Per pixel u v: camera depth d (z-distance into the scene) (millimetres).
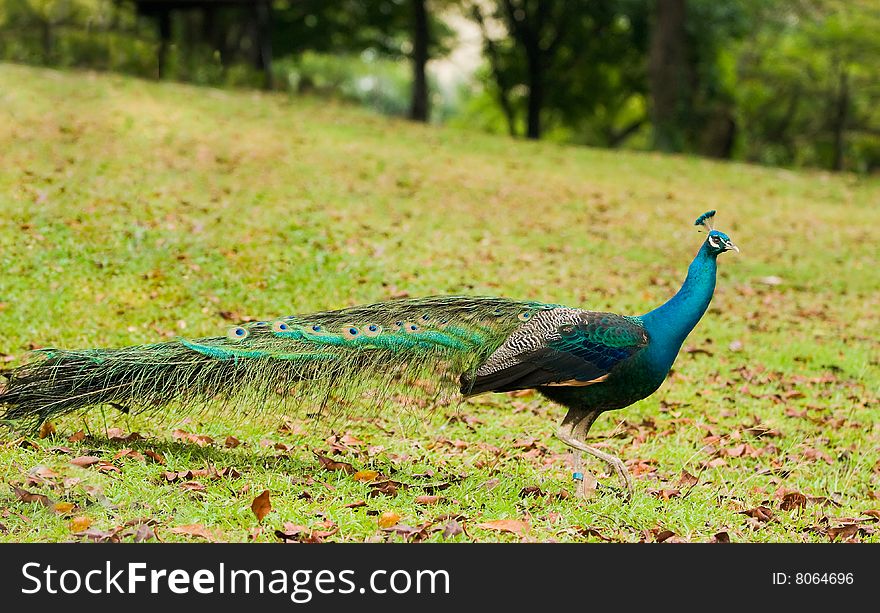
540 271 12391
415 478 6051
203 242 11414
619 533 5457
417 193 16188
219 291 10000
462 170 18844
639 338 5719
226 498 5430
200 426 6562
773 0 37438
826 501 6258
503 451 6801
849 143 45125
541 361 5672
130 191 13250
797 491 6289
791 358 9812
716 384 8844
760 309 11805
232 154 16875
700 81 33375
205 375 5680
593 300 11406
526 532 5328
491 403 7906
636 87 40906
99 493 5297
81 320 8797
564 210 16516
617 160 22781
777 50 41719
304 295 10242
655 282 12617
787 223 17531
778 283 13203
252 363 5711
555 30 38562
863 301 12672
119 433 6207
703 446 7277
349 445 6609
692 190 19938
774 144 44719
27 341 8141
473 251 12953
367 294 10500
